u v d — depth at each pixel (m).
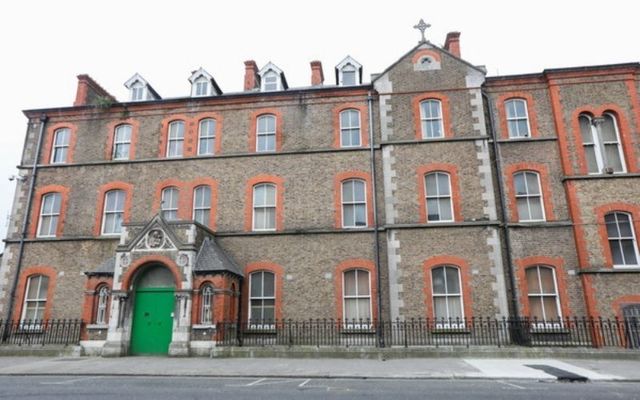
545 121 18.50
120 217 19.66
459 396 8.41
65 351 15.79
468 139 17.92
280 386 9.70
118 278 16.25
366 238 17.66
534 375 10.77
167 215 19.30
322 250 17.72
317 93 20.00
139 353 15.91
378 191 18.23
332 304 17.06
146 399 8.25
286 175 18.98
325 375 11.08
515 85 19.17
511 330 15.46
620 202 16.88
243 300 17.48
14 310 18.61
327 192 18.52
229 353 14.75
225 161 19.58
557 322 15.44
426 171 17.83
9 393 9.02
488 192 17.16
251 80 23.31
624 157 17.62
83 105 21.11
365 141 19.11
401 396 8.42
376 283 17.02
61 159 20.92
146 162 20.02
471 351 14.12
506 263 16.91
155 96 22.78
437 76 19.14
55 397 8.52
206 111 20.56
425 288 16.33
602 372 11.11
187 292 15.69
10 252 19.45
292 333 16.88
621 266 16.27
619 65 18.45
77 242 19.23
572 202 17.08
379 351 14.26
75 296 18.50
